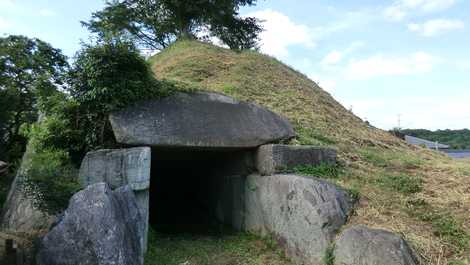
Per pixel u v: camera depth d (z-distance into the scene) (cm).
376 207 513
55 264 409
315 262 487
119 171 540
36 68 1841
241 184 695
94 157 552
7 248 519
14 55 1827
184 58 1210
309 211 509
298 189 537
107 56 594
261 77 1086
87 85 599
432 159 834
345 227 480
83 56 599
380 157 716
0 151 1702
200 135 625
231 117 671
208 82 1003
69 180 548
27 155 678
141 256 480
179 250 600
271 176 604
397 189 565
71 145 614
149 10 1747
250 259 557
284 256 552
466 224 470
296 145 652
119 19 1725
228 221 745
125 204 479
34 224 590
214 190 816
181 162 841
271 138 678
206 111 656
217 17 1709
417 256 416
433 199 531
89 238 412
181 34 1681
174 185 988
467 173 641
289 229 547
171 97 646
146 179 553
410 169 668
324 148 645
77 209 430
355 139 837
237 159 708
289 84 1105
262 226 620
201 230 747
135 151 548
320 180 537
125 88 600
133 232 468
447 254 425
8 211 679
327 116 937
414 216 494
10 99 1728
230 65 1151
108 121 600
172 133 606
